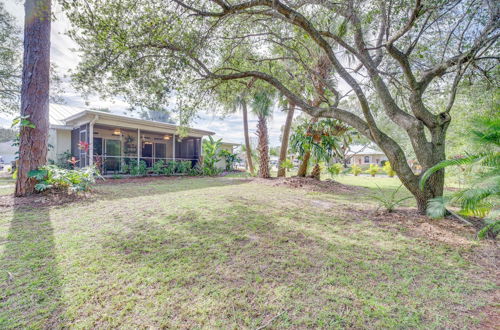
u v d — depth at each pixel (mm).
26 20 4887
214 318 1479
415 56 4535
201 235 2947
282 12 3504
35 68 5047
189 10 3641
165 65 4500
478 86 4801
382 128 8773
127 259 2254
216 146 13758
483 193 2689
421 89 3971
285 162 10750
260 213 4102
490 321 1490
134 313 1507
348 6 3453
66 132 10938
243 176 12102
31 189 5070
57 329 1360
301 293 1759
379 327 1419
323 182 8656
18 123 5008
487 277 2033
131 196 5617
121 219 3609
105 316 1474
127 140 12648
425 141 3867
